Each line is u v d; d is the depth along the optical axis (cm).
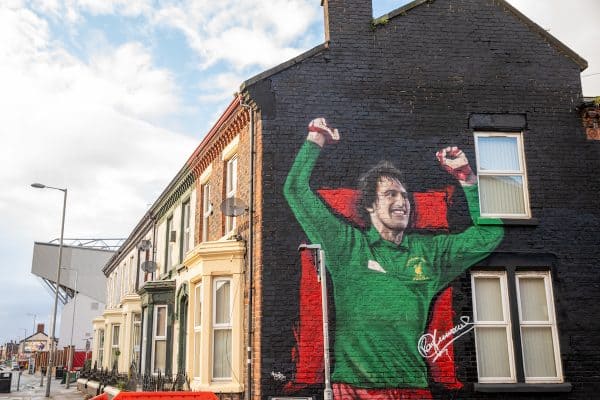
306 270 1093
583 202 1181
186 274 1566
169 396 909
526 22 1275
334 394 1038
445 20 1259
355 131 1171
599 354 1105
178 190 1889
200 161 1622
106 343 2703
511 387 1059
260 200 1123
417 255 1119
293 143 1152
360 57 1214
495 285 1137
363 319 1077
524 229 1152
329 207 1126
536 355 1109
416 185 1155
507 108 1220
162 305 1795
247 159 1234
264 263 1091
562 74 1255
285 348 1054
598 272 1145
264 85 1173
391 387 1052
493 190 1189
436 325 1088
